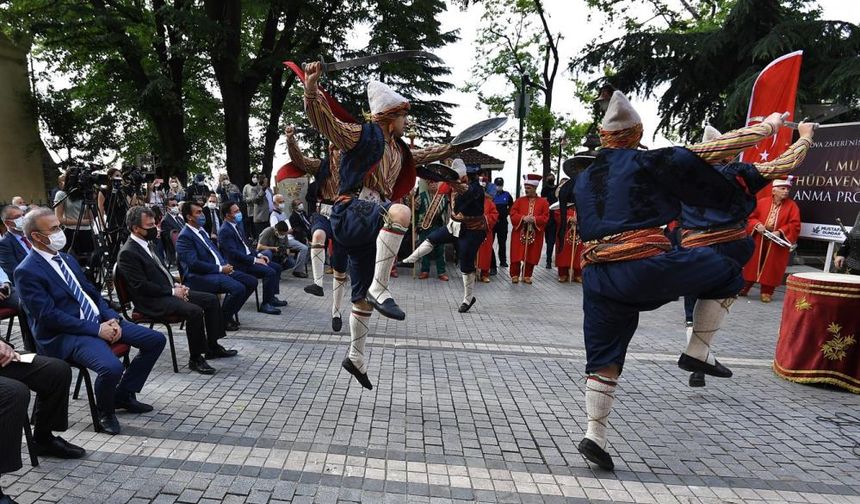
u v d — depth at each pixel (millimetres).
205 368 5098
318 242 6605
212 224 11102
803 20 13609
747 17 14133
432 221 11039
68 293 4027
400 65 19828
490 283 11125
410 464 3516
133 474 3277
